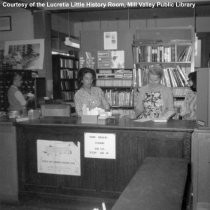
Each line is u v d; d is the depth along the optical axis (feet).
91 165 10.42
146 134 9.77
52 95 23.11
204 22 28.45
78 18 29.22
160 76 12.57
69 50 29.07
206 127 9.30
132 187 6.44
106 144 10.16
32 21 22.93
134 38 19.10
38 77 21.29
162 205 5.51
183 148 9.47
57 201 10.98
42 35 22.33
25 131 11.07
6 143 11.32
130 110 18.92
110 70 19.44
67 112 13.01
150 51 18.65
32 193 11.22
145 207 5.43
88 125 10.21
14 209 11.17
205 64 28.50
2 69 20.21
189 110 14.97
